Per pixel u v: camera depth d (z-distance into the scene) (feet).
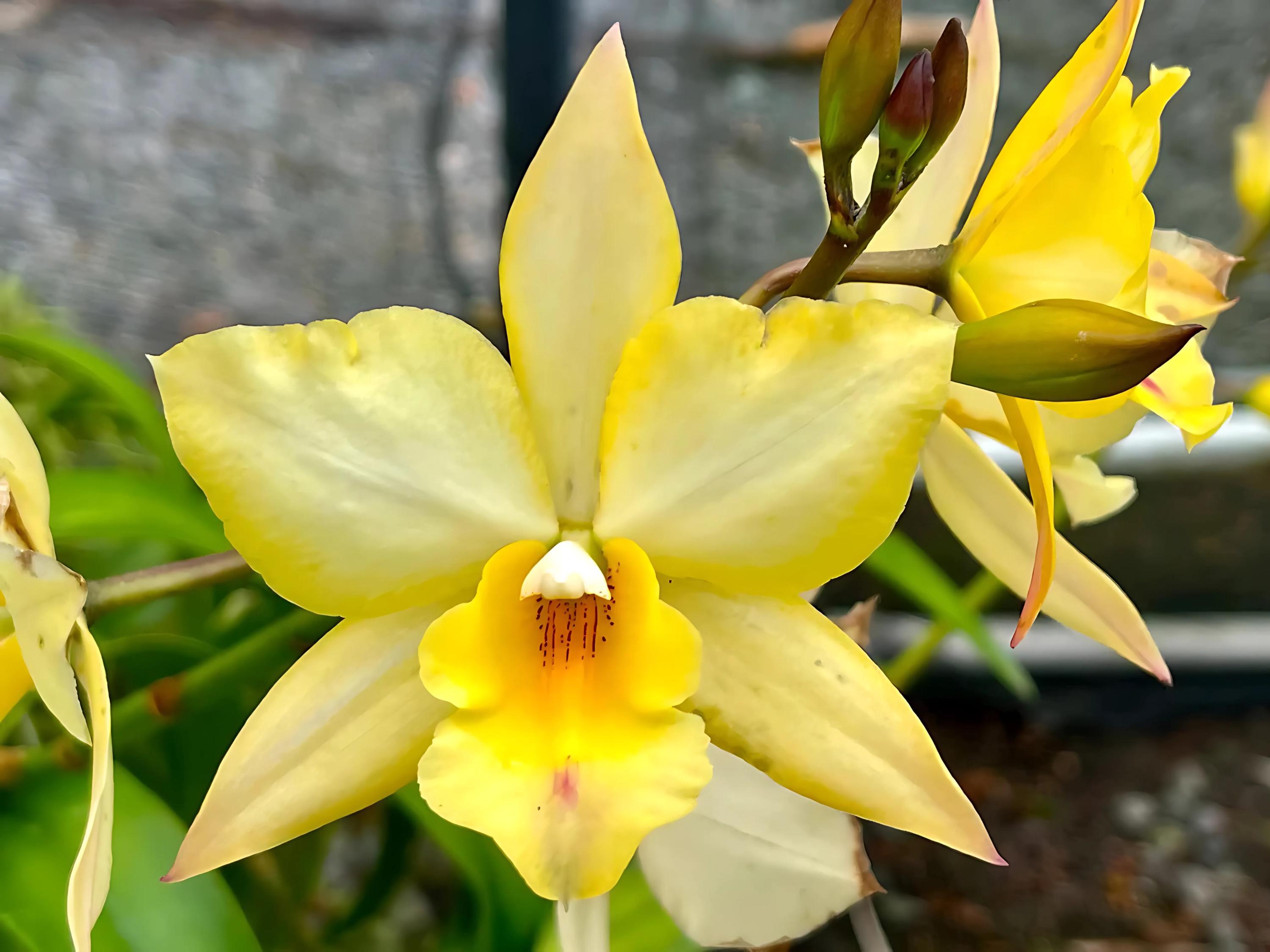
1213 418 0.38
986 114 0.41
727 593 0.37
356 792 0.34
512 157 0.89
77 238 0.98
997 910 0.92
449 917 0.74
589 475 0.37
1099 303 0.32
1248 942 0.89
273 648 0.44
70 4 0.99
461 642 0.34
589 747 0.35
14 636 0.36
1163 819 1.01
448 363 0.33
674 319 0.32
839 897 0.45
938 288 0.37
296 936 0.61
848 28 0.30
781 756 0.36
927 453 0.44
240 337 0.31
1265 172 0.61
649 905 0.53
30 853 0.39
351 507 0.33
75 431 0.65
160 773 0.54
